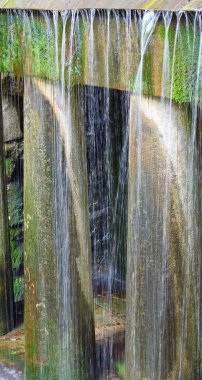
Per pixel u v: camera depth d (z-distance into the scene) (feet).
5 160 24.43
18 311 25.62
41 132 19.17
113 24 16.79
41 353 20.77
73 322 20.08
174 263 17.40
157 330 17.83
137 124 16.99
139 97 16.76
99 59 17.40
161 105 16.44
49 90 18.74
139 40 16.34
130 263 18.02
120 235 27.84
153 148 16.83
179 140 16.60
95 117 26.68
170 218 17.12
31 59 18.90
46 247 19.84
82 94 18.69
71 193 19.24
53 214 19.53
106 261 28.89
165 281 17.49
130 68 16.75
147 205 17.25
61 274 19.84
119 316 25.31
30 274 20.48
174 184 16.89
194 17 15.35
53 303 20.13
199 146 16.98
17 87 24.45
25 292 20.89
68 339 20.22
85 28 17.46
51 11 18.01
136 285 17.94
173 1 15.69
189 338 18.12
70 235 19.49
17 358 23.18
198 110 16.58
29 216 20.03
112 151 27.30
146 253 17.52
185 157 16.75
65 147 18.94
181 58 15.81
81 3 17.40
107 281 28.04
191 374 18.37
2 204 23.70
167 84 16.14
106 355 22.63
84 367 20.68
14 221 25.55
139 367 18.40
